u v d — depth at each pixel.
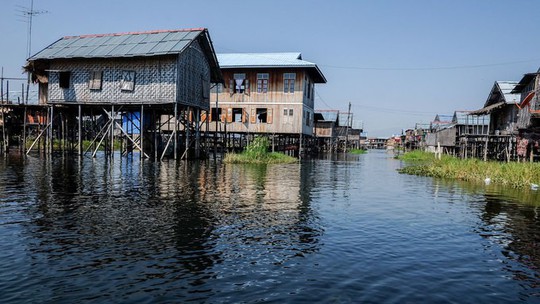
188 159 29.89
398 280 5.61
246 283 5.35
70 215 9.17
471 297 5.08
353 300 4.87
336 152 66.25
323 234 8.05
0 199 11.00
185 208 10.29
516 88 29.02
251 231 8.13
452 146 43.78
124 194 12.27
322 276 5.68
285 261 6.29
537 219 10.01
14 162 23.41
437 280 5.66
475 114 35.94
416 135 78.81
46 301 4.70
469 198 13.47
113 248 6.77
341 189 15.37
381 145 150.62
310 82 41.09
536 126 24.81
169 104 27.39
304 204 11.52
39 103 30.30
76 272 5.65
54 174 17.33
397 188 16.17
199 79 30.19
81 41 29.58
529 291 5.33
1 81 29.58
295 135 40.75
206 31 28.70
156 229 8.06
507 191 15.39
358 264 6.25
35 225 8.20
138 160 27.47
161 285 5.23
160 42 27.23
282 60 38.03
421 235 8.21
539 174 17.66
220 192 13.25
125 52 26.31
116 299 4.79
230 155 30.23
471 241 7.82
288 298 4.88
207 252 6.66
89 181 15.19
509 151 29.19
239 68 37.09
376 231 8.45
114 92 27.36
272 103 37.12
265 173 20.84
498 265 6.39
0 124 33.09
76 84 28.03
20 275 5.50
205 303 4.70
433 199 13.20
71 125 34.00
